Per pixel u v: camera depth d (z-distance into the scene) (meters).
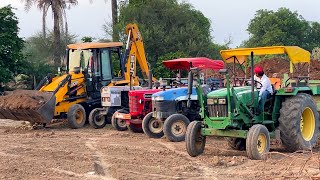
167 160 12.17
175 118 15.34
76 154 13.16
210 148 13.88
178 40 38.31
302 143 12.84
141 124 17.70
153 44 37.81
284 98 13.20
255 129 11.98
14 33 32.94
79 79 20.36
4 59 32.53
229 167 11.30
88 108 20.64
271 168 11.05
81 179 10.30
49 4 38.50
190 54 38.12
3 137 16.97
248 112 12.40
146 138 16.39
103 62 20.92
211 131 12.39
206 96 12.61
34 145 14.91
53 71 36.53
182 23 39.41
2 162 12.10
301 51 12.79
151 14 38.78
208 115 12.55
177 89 16.11
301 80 13.71
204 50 38.56
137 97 17.50
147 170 11.02
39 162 12.06
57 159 12.45
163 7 39.16
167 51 38.09
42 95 19.20
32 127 19.66
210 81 16.30
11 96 19.42
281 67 24.88
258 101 12.74
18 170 11.15
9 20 32.75
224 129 12.27
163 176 10.46
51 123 21.20
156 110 16.02
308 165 11.16
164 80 17.77
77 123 19.67
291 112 12.75
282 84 15.42
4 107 19.12
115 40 37.19
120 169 11.12
